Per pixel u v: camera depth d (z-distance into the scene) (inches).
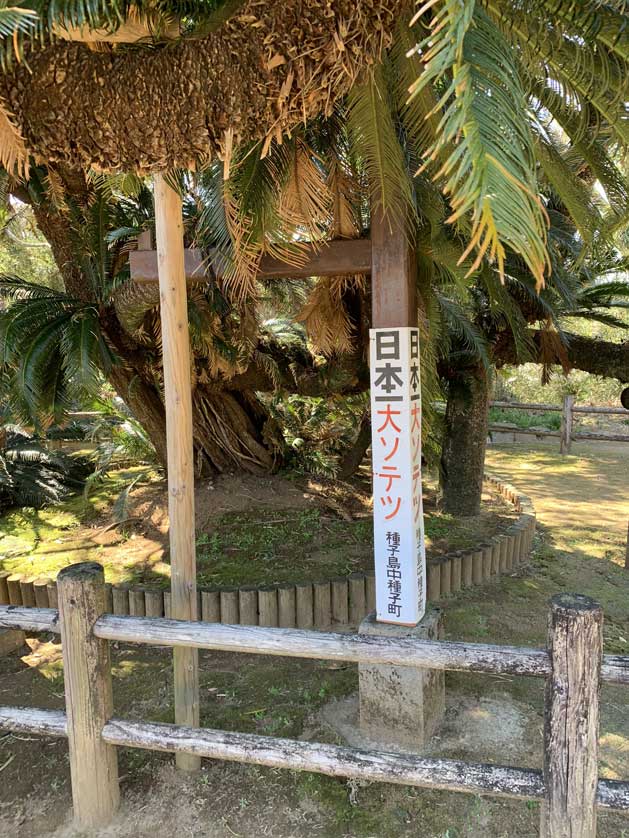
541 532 212.8
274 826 84.4
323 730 105.1
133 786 92.1
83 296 181.9
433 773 70.0
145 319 175.9
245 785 92.2
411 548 95.8
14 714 87.0
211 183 94.6
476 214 38.2
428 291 115.3
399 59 77.1
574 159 104.0
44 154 70.9
